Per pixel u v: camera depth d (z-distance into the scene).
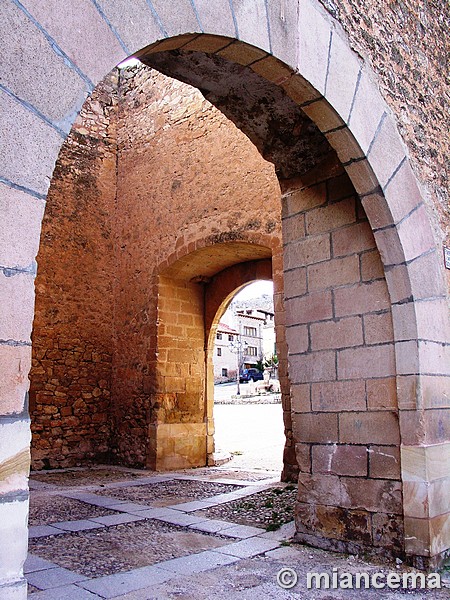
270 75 2.82
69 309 8.23
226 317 41.31
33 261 1.57
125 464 8.02
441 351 3.47
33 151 1.60
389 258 3.35
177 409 7.81
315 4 3.00
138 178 8.47
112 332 8.65
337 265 3.68
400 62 3.79
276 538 3.74
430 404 3.24
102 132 8.91
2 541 1.43
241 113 3.61
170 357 7.84
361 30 3.40
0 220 1.50
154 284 7.90
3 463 1.45
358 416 3.43
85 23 1.80
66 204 8.38
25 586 1.45
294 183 3.99
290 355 3.85
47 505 5.02
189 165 7.60
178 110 7.93
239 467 7.72
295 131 3.65
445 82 4.45
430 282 3.50
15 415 1.49
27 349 1.53
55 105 1.68
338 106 3.04
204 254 7.42
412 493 3.11
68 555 3.39
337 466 3.48
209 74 3.24
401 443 3.19
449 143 4.29
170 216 7.78
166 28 2.10
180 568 3.11
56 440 7.87
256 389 27.94
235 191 6.90
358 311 3.53
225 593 2.72
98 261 8.62
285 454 6.04
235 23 2.43
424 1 4.37
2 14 1.57
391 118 3.52
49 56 1.68
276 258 6.31
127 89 8.96
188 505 4.94
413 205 3.51
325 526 3.48
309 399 3.70
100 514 4.61
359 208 3.61
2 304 1.49
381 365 3.37
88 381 8.32
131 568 3.12
